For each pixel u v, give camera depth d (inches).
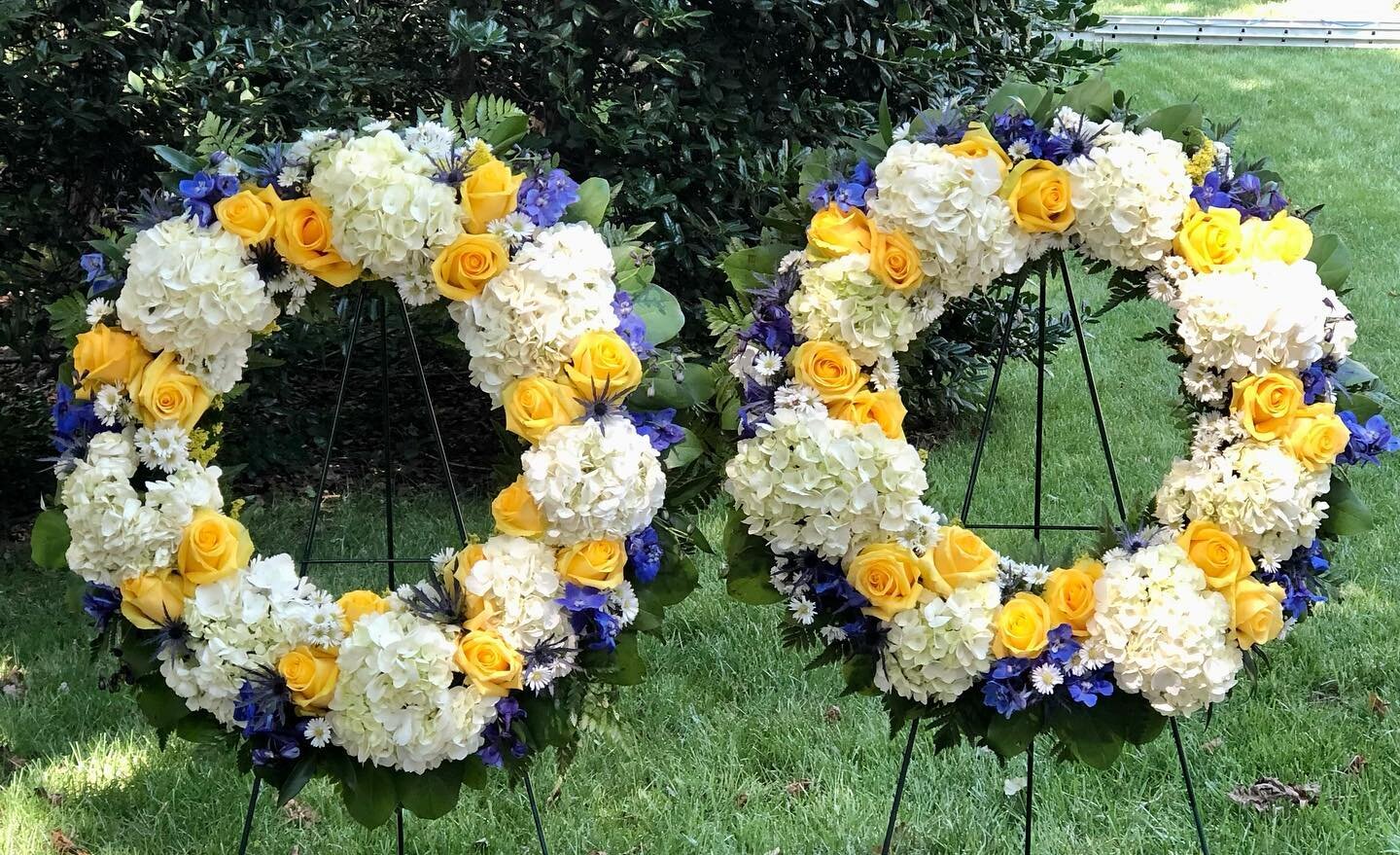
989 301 177.3
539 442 79.3
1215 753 116.7
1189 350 85.7
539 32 153.8
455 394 196.7
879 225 81.6
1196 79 442.3
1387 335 223.5
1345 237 282.8
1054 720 82.9
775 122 168.9
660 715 123.6
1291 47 505.0
